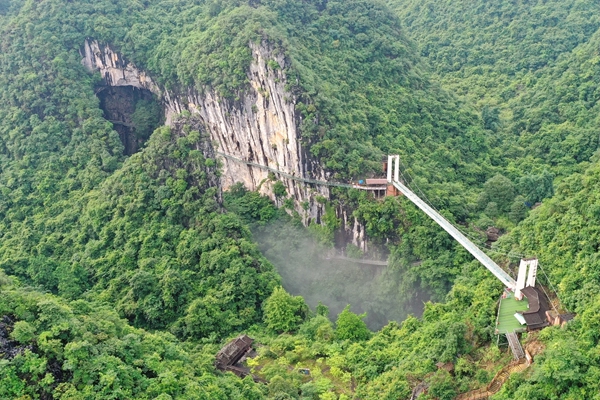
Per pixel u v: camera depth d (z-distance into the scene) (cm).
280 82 10031
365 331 7475
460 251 8350
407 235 9038
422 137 11188
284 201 10800
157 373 5409
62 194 10688
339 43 11900
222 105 10944
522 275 6375
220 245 8744
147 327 7875
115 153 11344
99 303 8044
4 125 11619
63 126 11594
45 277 8669
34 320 5250
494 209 9519
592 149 11012
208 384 5606
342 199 9856
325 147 9862
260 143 10838
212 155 9581
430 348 6175
